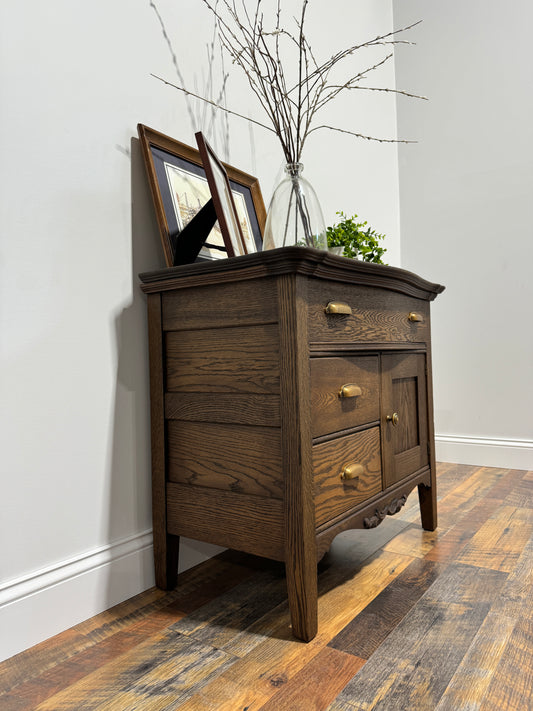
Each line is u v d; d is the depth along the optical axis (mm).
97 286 1137
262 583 1235
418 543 1437
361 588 1171
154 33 1303
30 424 1002
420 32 2518
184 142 1386
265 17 1737
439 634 968
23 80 1003
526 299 2260
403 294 1414
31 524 1001
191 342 1138
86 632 1023
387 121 2518
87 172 1121
